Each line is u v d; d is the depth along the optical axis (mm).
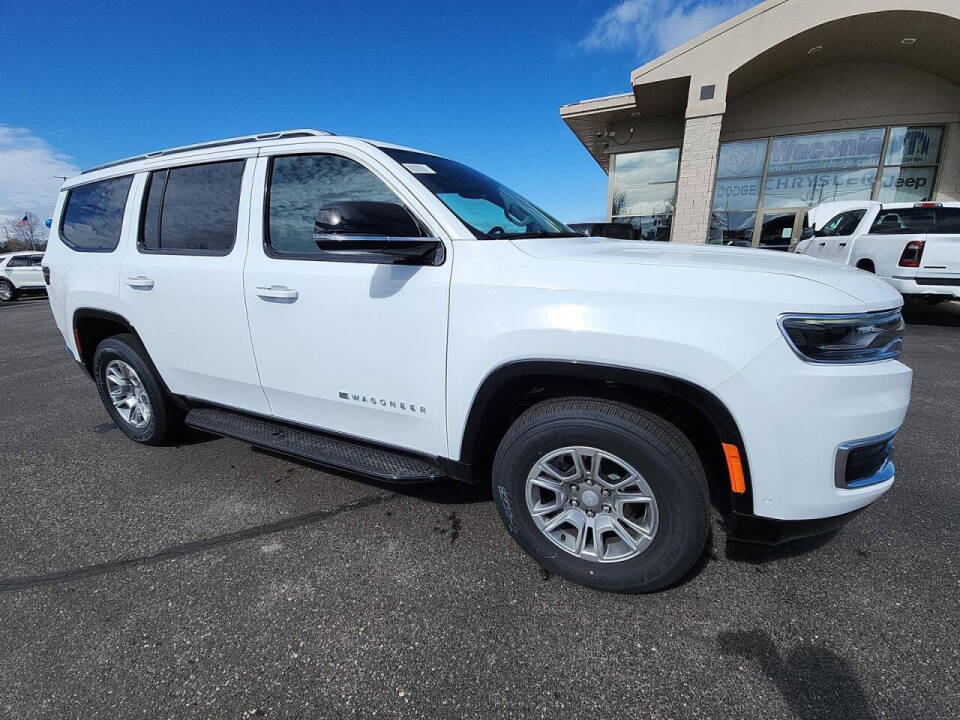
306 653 1712
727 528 1807
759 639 1741
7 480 3014
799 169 12227
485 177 2844
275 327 2416
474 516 2535
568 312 1735
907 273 7273
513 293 1834
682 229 10852
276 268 2365
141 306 2920
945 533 2330
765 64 10508
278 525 2480
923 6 8820
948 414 3861
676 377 1626
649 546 1841
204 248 2674
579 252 1993
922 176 11352
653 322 1640
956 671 1601
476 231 2057
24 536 2426
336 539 2355
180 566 2176
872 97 11258
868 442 1598
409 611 1897
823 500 1620
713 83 10117
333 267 2225
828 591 1964
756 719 1460
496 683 1592
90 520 2555
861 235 8078
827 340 1562
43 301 18719
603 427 1784
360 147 2258
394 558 2211
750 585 2004
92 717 1492
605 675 1613
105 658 1703
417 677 1616
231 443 3508
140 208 2938
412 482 2170
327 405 2418
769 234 12773
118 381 3385
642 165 13992
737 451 1636
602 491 1892
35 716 1498
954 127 10875
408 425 2207
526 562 2174
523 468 1974
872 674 1598
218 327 2625
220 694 1565
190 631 1815
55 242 3545
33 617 1894
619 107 12586
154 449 3418
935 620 1811
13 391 5160
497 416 2080
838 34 9750
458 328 1943
